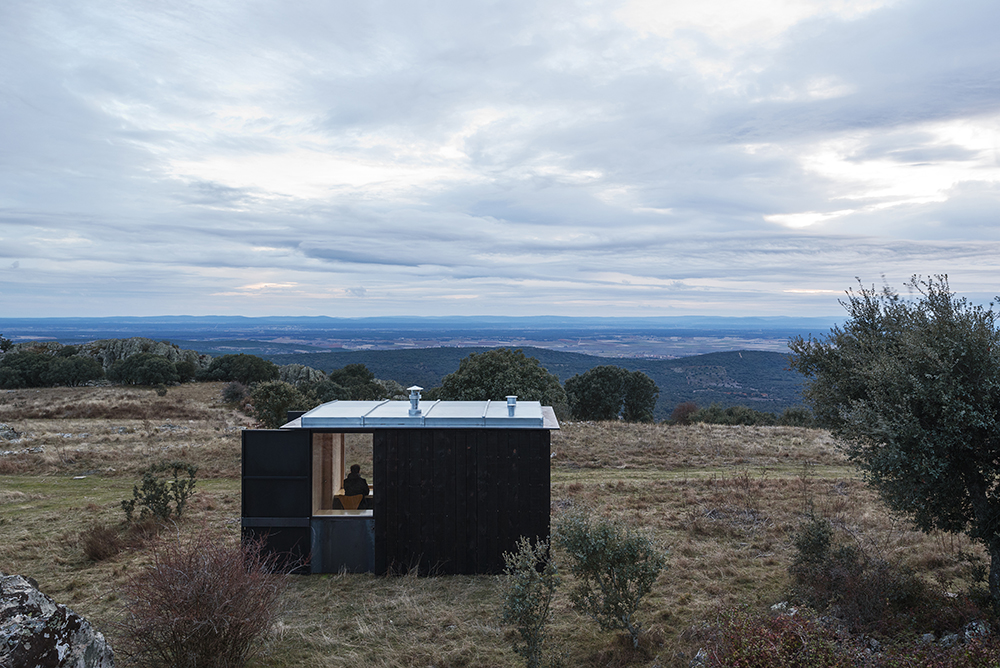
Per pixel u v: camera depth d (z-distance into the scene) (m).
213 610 6.57
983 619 6.80
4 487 18.69
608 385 59.31
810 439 25.03
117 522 14.07
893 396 6.96
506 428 10.29
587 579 7.80
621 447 23.52
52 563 11.20
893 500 7.28
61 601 9.27
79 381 65.12
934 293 7.57
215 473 20.39
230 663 6.81
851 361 7.96
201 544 7.51
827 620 7.21
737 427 30.02
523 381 33.81
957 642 6.20
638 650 7.33
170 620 6.41
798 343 8.77
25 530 13.41
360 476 10.59
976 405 6.58
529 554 7.36
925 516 7.32
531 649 6.73
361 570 10.35
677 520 13.07
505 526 10.27
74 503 16.33
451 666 7.20
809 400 8.55
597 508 14.25
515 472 10.29
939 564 9.52
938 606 7.35
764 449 22.64
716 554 10.68
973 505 7.18
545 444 10.29
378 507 10.25
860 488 15.52
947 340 6.75
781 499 14.70
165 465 20.31
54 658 5.08
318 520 10.31
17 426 33.06
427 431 10.30
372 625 8.30
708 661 6.34
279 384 26.73
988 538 7.04
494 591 9.48
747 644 5.82
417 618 8.52
